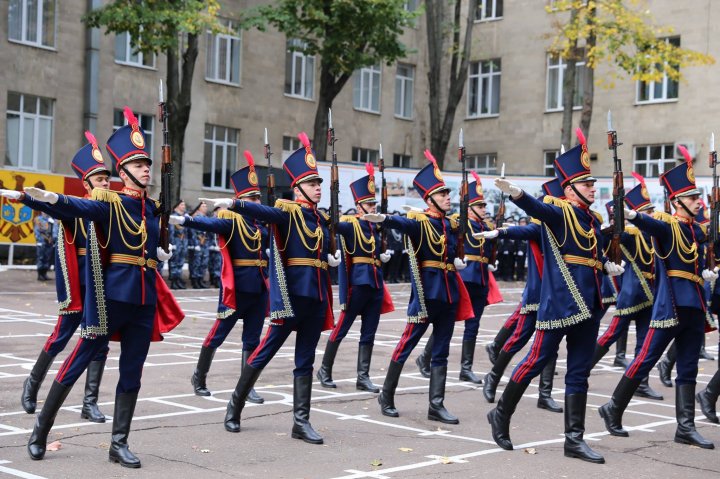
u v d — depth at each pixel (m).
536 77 33.62
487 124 34.78
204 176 30.36
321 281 8.09
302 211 8.14
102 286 6.88
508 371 12.13
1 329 14.41
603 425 8.91
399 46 27.00
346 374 11.48
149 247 7.11
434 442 7.94
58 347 8.45
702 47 29.73
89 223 6.92
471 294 11.23
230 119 30.70
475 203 11.49
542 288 7.68
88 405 8.41
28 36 26.58
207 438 7.83
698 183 23.55
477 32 34.84
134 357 7.02
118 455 6.87
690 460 7.55
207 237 22.70
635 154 31.38
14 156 26.42
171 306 7.55
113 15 22.83
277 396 9.84
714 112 29.69
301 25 25.80
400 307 20.34
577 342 7.62
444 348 8.94
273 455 7.33
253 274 9.80
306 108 32.84
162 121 7.16
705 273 8.33
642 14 27.59
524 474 6.93
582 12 27.03
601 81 27.78
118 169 7.18
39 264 21.89
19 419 8.31
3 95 25.97
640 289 10.20
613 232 7.81
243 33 30.95
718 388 9.29
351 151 34.06
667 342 8.24
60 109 27.11
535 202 7.45
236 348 13.29
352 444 7.79
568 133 28.38
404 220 8.90
